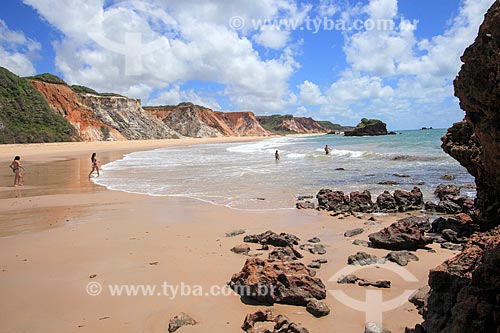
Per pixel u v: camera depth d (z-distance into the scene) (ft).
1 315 15.44
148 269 20.47
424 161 79.71
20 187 55.83
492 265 11.09
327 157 99.86
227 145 225.76
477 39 15.65
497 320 10.12
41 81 272.31
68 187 55.26
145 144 247.29
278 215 34.45
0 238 27.50
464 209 33.53
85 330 14.21
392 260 21.44
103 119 296.92
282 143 231.91
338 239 26.68
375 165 75.05
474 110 16.60
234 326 14.39
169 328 14.20
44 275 19.80
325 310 15.12
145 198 44.47
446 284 13.08
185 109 469.16
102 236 27.58
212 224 31.27
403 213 35.22
